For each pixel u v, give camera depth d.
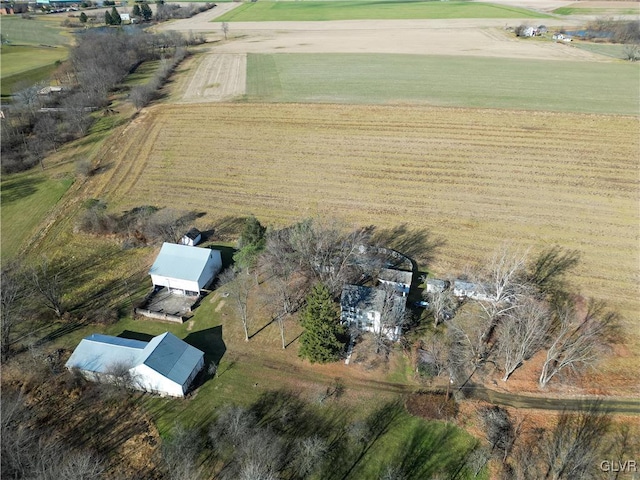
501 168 90.31
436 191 84.75
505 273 54.12
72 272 68.50
